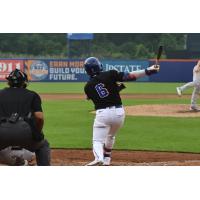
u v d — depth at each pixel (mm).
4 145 21016
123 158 30281
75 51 159625
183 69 107938
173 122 46469
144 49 155250
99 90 25234
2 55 150750
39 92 85625
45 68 106688
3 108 21172
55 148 33656
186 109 57156
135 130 41719
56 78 107000
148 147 34000
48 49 160125
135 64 107000
